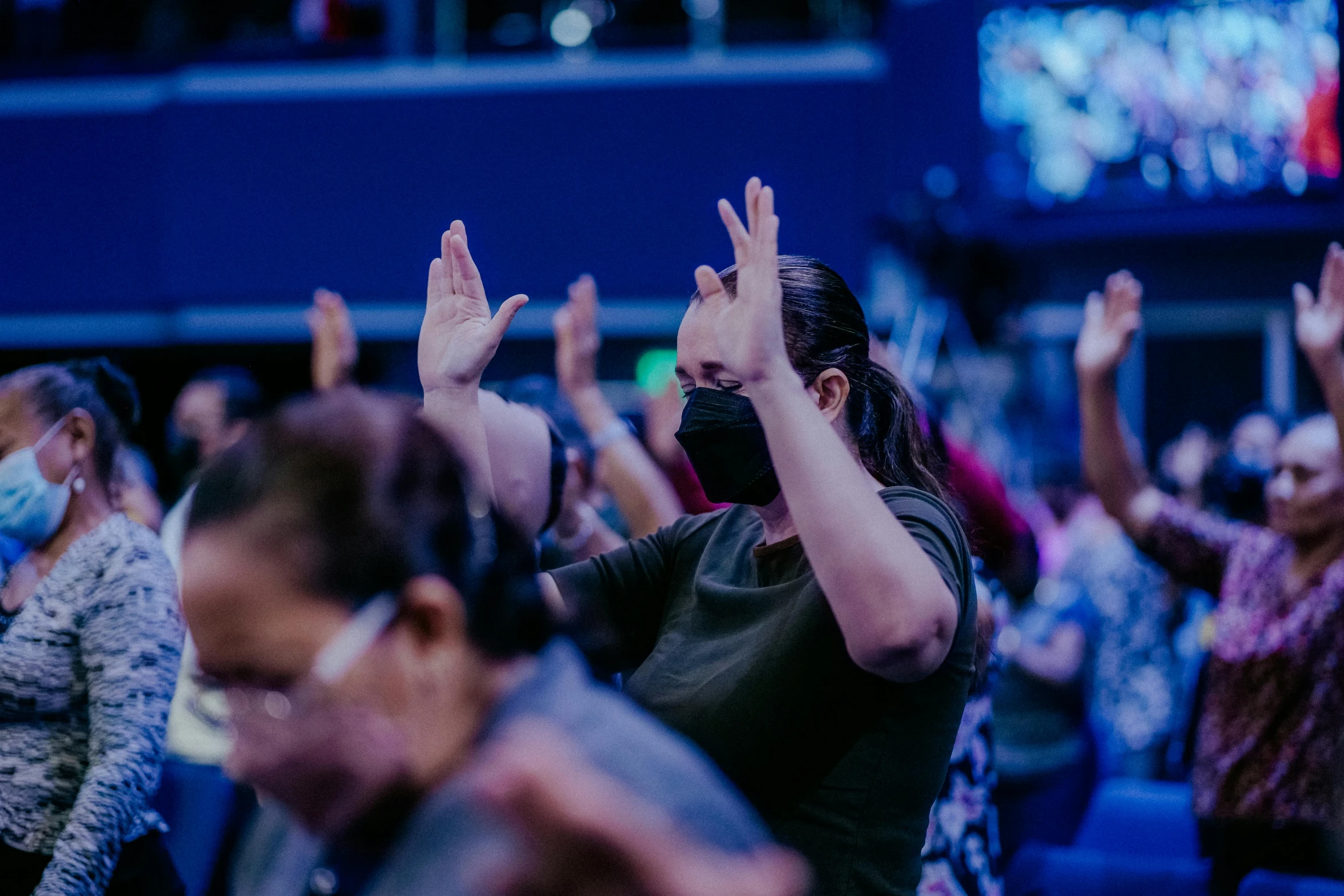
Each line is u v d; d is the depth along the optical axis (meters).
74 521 3.00
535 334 9.45
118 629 2.75
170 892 2.93
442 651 1.13
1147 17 9.53
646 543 2.41
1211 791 3.84
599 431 3.64
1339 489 3.74
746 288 1.82
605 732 1.11
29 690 2.75
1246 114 9.48
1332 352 3.72
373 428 1.16
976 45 9.51
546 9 9.70
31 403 2.94
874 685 1.91
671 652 2.14
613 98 9.39
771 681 1.93
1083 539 7.20
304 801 1.15
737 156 9.25
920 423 2.26
